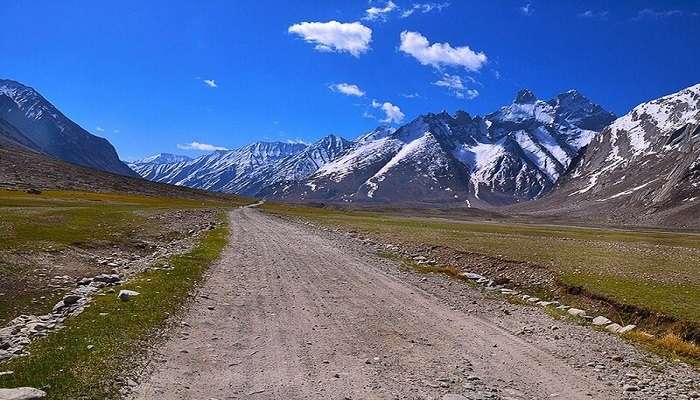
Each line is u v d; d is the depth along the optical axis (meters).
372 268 34.81
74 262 28.41
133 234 44.72
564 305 26.39
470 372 14.04
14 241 30.34
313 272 31.66
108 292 21.12
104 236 39.44
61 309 18.59
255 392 11.83
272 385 12.33
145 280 23.75
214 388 11.93
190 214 90.81
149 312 18.06
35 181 172.25
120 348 13.87
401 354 15.41
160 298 20.31
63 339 14.29
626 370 14.93
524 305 24.83
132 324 16.31
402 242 54.38
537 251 45.41
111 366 12.45
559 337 18.41
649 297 24.95
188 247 40.81
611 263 37.84
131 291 20.69
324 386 12.41
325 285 27.17
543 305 25.42
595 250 48.75
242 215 112.75
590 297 26.47
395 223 99.44
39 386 10.83
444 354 15.64
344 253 43.59
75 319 16.61
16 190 129.12
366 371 13.67
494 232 77.75
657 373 14.81
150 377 12.16
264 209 176.75
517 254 42.22
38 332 15.27
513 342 17.47
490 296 26.84
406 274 32.81
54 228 39.69
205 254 36.34
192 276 26.69
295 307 21.38
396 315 20.78
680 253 49.59
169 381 12.07
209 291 23.50
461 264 40.59
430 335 17.86
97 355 13.06
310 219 109.88
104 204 97.44
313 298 23.48
